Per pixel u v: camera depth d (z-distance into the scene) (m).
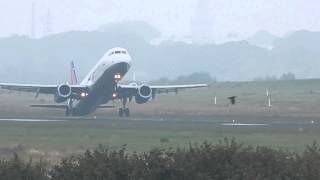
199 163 69.38
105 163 70.19
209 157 69.69
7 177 70.81
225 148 71.06
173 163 69.44
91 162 70.81
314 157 70.38
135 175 68.62
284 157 70.44
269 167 68.50
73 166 71.31
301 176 67.69
